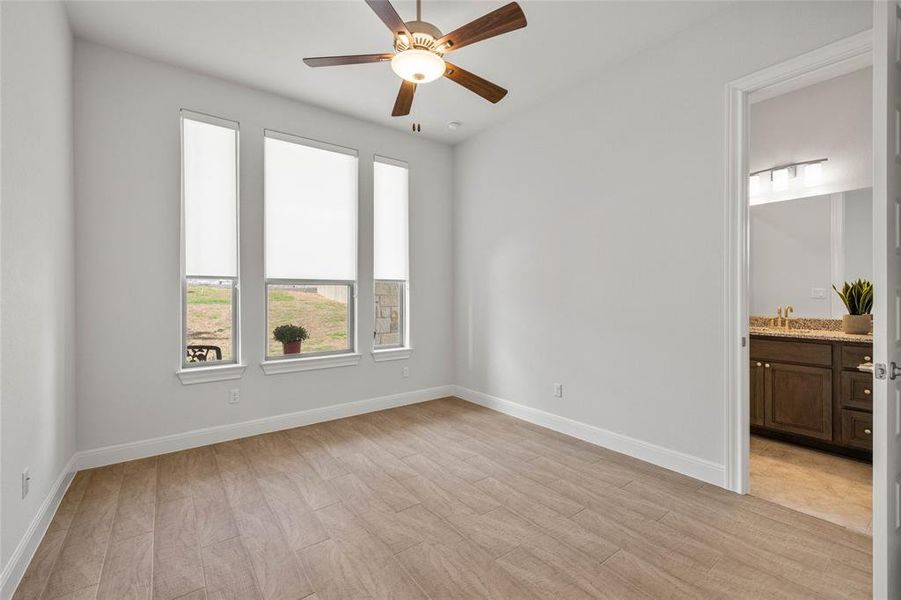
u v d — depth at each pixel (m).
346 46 2.85
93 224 2.79
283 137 3.58
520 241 3.93
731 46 2.45
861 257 3.24
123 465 2.84
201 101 3.20
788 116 3.60
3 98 1.59
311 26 2.63
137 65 2.95
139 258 2.95
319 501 2.38
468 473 2.74
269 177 3.55
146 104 2.98
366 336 4.12
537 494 2.46
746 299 2.45
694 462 2.66
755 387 3.38
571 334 3.46
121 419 2.89
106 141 2.84
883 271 1.45
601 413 3.23
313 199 3.79
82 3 2.40
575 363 3.43
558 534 2.05
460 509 2.29
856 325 3.04
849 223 3.29
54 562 1.82
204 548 1.93
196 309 3.27
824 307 3.43
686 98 2.67
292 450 3.14
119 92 2.88
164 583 1.70
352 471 2.77
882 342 1.45
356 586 1.69
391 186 4.31
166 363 3.06
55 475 2.29
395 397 4.32
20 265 1.75
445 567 1.81
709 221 2.57
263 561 1.84
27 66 1.84
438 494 2.46
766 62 2.31
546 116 3.64
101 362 2.82
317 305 3.90
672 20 2.58
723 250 2.50
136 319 2.94
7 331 1.62
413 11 2.49
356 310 4.05
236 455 3.04
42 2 2.04
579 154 3.37
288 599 1.62
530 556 1.88
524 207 3.88
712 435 2.57
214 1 2.39
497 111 3.86
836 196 3.36
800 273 3.56
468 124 4.16
